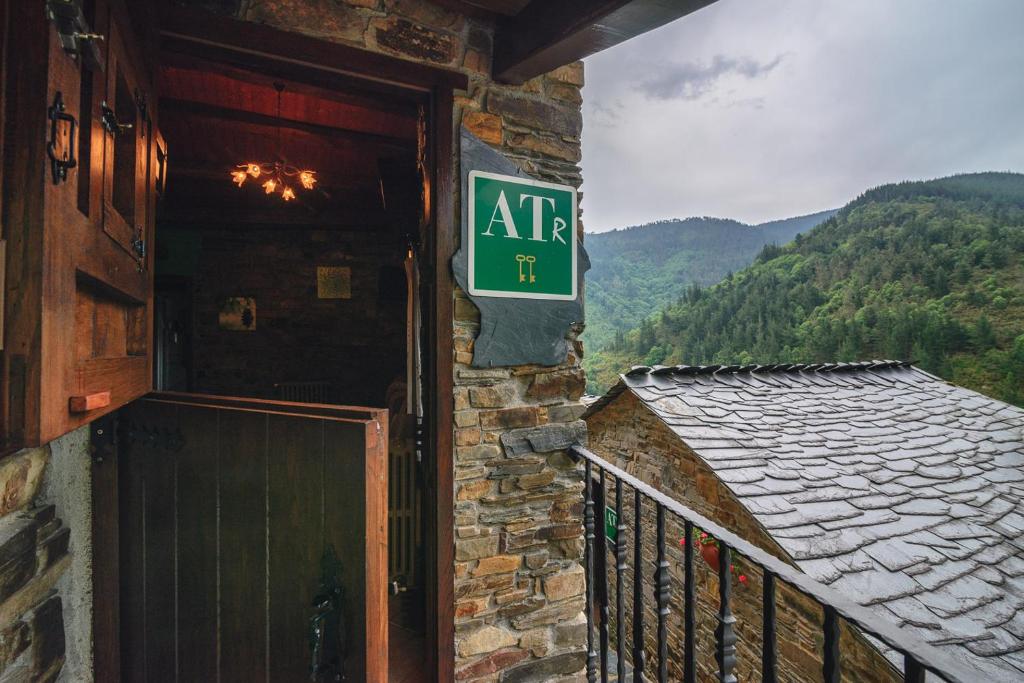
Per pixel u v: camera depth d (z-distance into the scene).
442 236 1.95
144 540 1.59
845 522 3.53
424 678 2.02
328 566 1.28
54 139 0.71
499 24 2.02
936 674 0.63
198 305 4.85
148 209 1.43
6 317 0.67
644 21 1.54
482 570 1.97
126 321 1.31
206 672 1.48
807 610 3.37
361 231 5.12
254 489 1.40
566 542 2.14
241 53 1.72
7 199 0.67
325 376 5.05
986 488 4.27
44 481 1.25
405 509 2.81
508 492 2.03
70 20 0.71
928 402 6.48
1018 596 2.97
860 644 2.96
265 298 4.96
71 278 0.80
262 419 1.38
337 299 5.08
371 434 1.23
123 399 1.17
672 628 4.75
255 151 4.18
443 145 1.96
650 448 5.28
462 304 1.98
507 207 2.06
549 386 2.15
